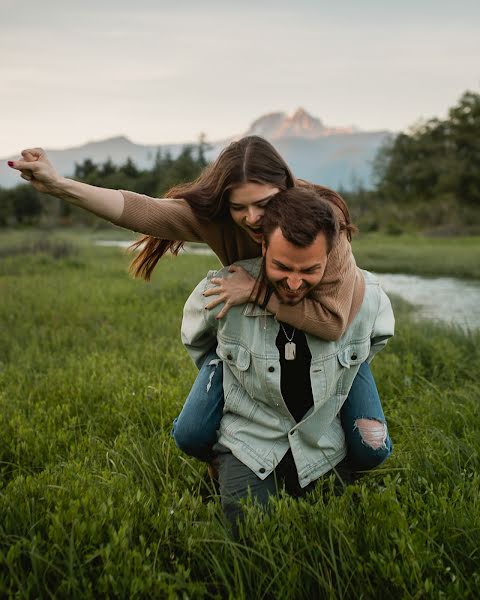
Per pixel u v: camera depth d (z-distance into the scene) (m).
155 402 4.20
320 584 2.23
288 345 2.63
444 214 71.38
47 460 3.52
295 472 2.83
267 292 2.60
